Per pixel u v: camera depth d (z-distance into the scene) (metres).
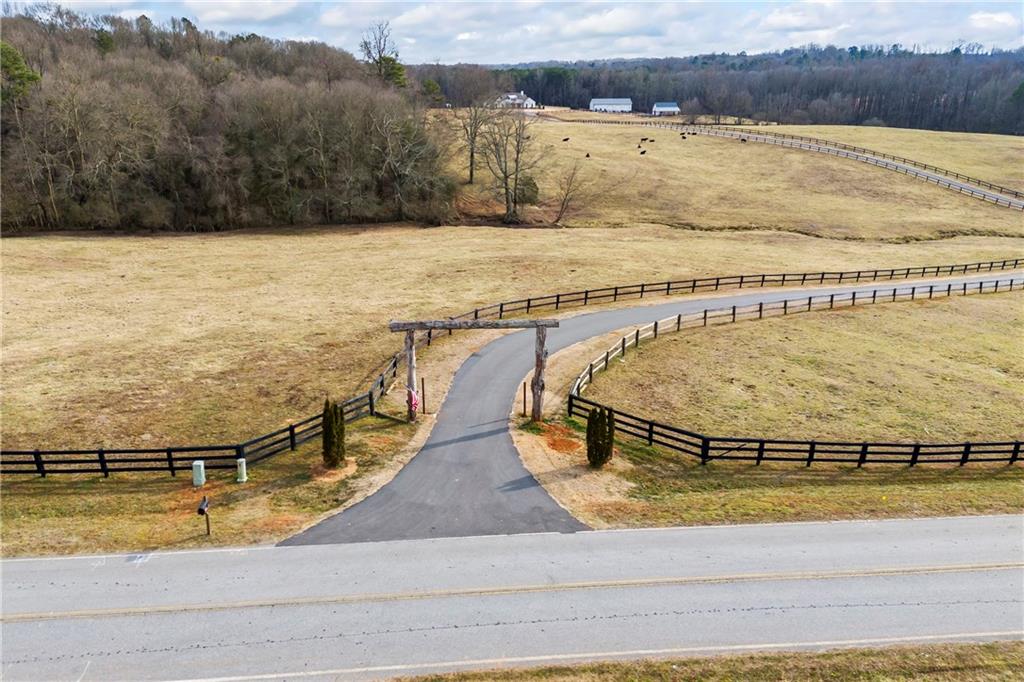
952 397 29.11
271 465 20.64
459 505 18.34
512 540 16.66
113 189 62.69
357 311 38.53
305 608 13.94
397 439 22.58
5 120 61.53
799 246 60.88
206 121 70.00
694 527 17.58
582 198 75.81
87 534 16.50
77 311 37.53
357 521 17.38
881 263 54.97
